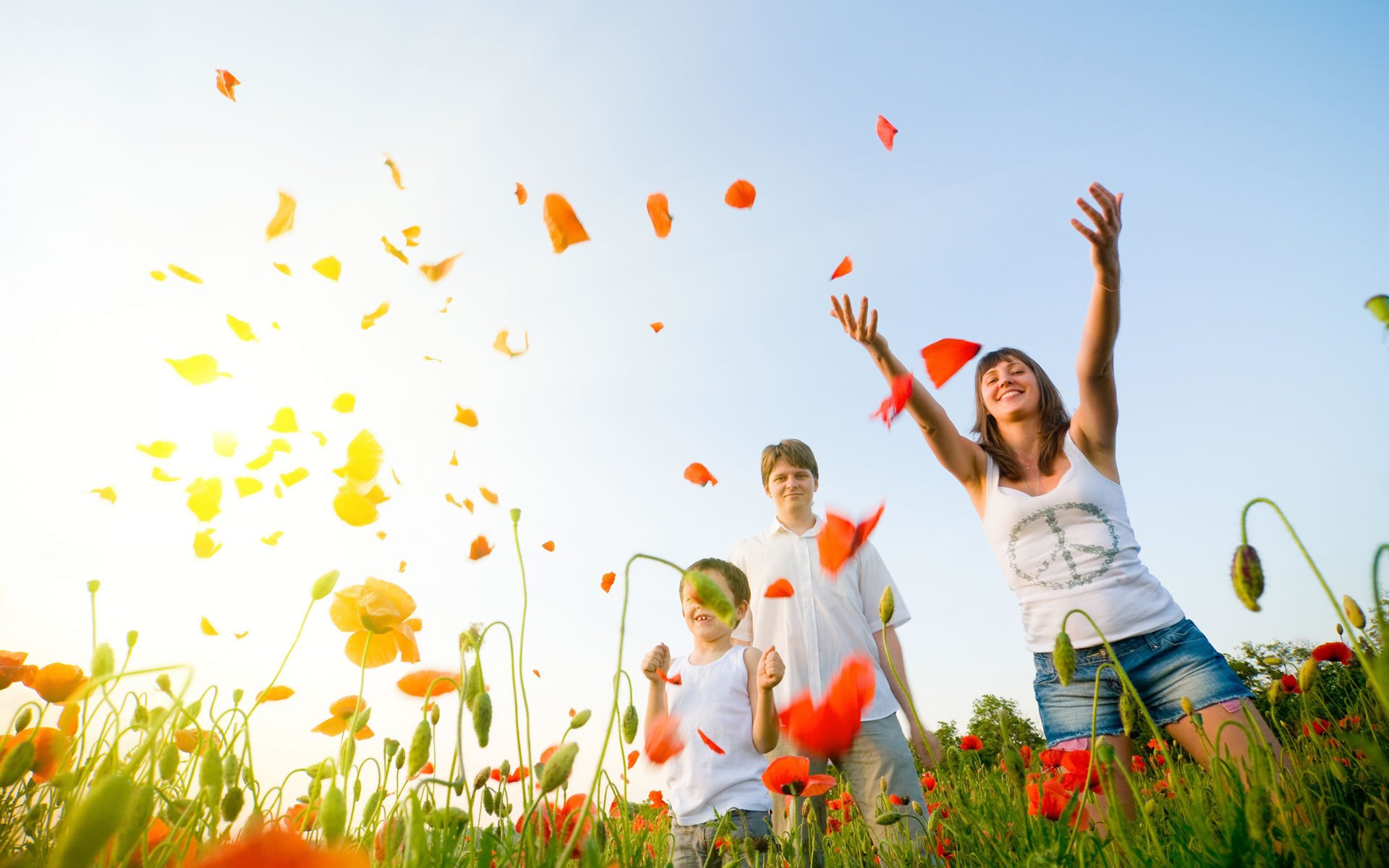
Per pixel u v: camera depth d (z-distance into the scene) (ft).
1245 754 6.84
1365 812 4.24
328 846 2.83
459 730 3.57
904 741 10.00
